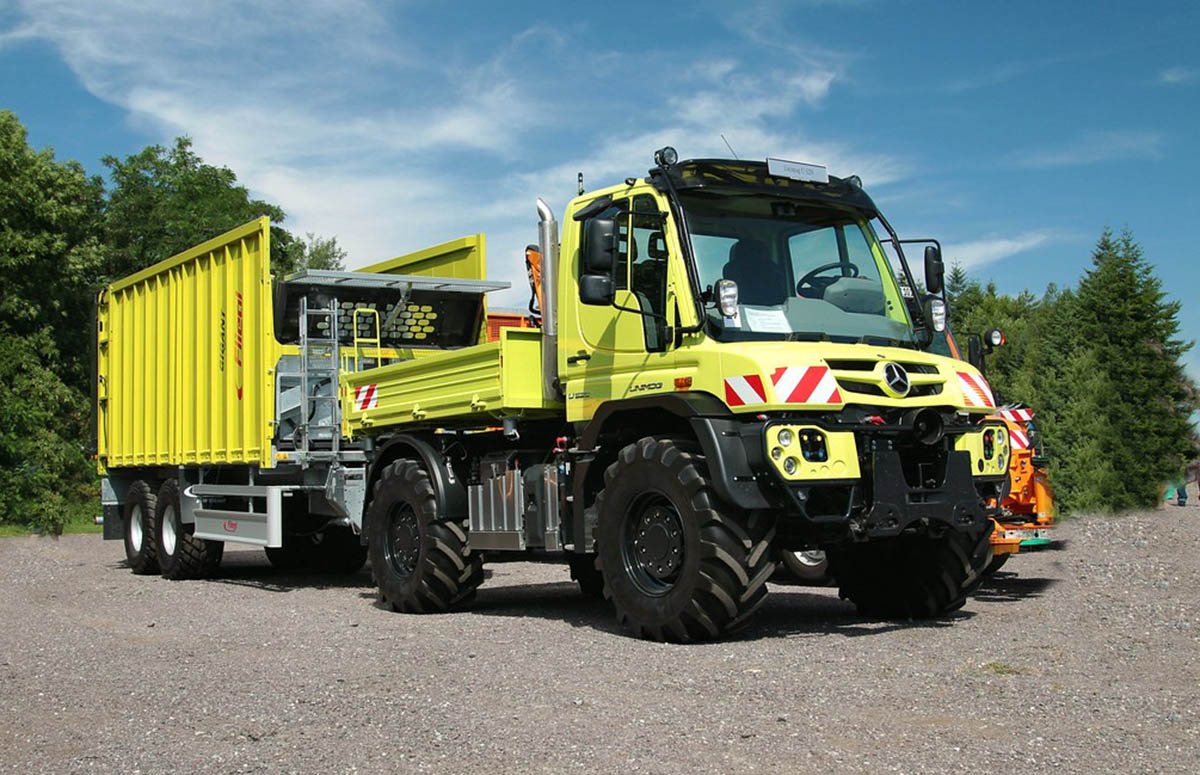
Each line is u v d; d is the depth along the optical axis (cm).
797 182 841
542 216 907
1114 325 3703
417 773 458
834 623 840
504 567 1470
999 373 3784
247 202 4094
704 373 748
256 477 1320
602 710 548
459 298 1357
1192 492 3928
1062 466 3231
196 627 903
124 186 3931
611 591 793
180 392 1451
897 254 866
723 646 723
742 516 728
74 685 661
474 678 636
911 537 845
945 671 620
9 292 2656
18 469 2370
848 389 747
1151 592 931
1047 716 513
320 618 941
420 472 973
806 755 461
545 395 903
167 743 520
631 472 779
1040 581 1062
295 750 498
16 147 2695
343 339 1309
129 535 1518
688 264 771
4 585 1275
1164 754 449
